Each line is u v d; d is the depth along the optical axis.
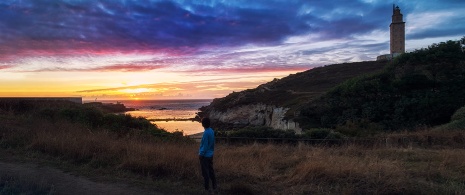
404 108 28.16
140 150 9.94
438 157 10.19
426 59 33.00
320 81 71.75
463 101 27.31
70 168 9.09
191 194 7.10
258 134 17.42
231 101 80.00
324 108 33.06
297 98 55.88
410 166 9.03
